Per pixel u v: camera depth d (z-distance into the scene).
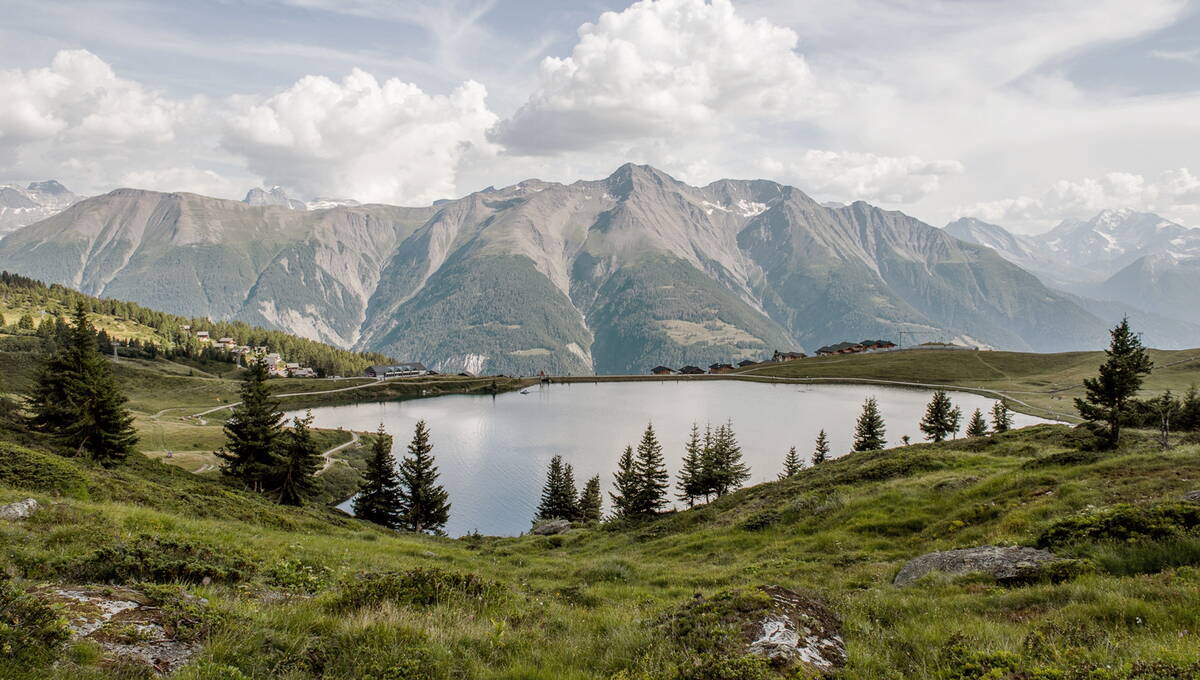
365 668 9.42
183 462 90.00
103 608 9.40
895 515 31.98
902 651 10.33
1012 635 10.39
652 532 44.59
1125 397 42.50
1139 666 8.15
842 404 190.00
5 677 6.75
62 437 53.72
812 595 13.34
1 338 193.38
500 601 14.79
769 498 45.28
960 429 135.38
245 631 9.66
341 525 46.06
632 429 160.12
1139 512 16.42
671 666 9.41
